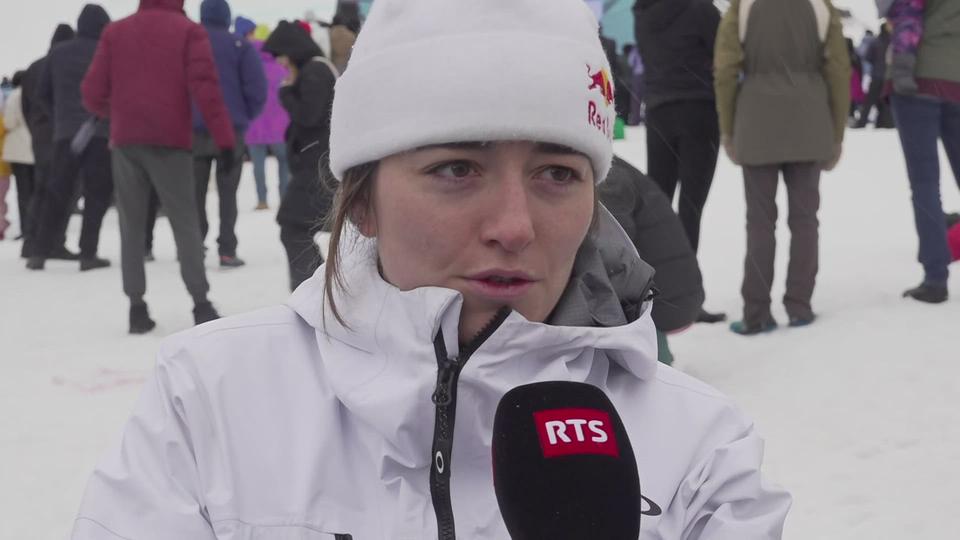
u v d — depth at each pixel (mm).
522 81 1041
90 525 1104
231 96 8078
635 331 1167
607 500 887
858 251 7465
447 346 1101
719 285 6684
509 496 896
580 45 1095
